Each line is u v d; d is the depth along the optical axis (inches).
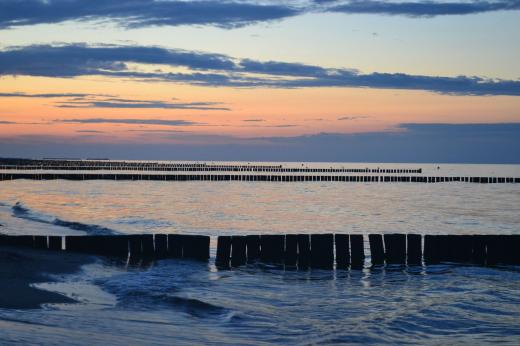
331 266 745.6
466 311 524.4
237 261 737.6
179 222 1321.4
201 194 2342.5
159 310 487.2
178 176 3267.7
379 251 764.0
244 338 418.6
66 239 741.9
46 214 1412.4
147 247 744.3
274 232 1186.6
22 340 342.6
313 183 3314.5
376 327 462.3
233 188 2780.5
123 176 3218.5
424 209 1847.9
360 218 1539.1
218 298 552.4
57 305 470.9
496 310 530.6
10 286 523.5
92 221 1300.4
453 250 786.2
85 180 3157.0
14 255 666.8
